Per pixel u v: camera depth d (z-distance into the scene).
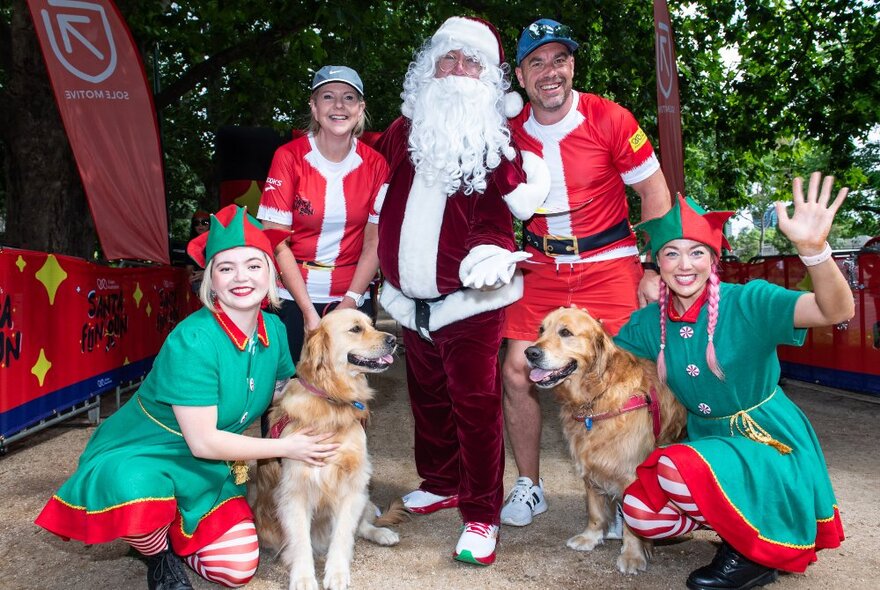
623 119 3.25
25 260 4.54
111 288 6.00
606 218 3.40
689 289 2.60
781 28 12.64
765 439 2.55
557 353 2.85
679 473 2.45
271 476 2.89
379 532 3.12
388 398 6.77
